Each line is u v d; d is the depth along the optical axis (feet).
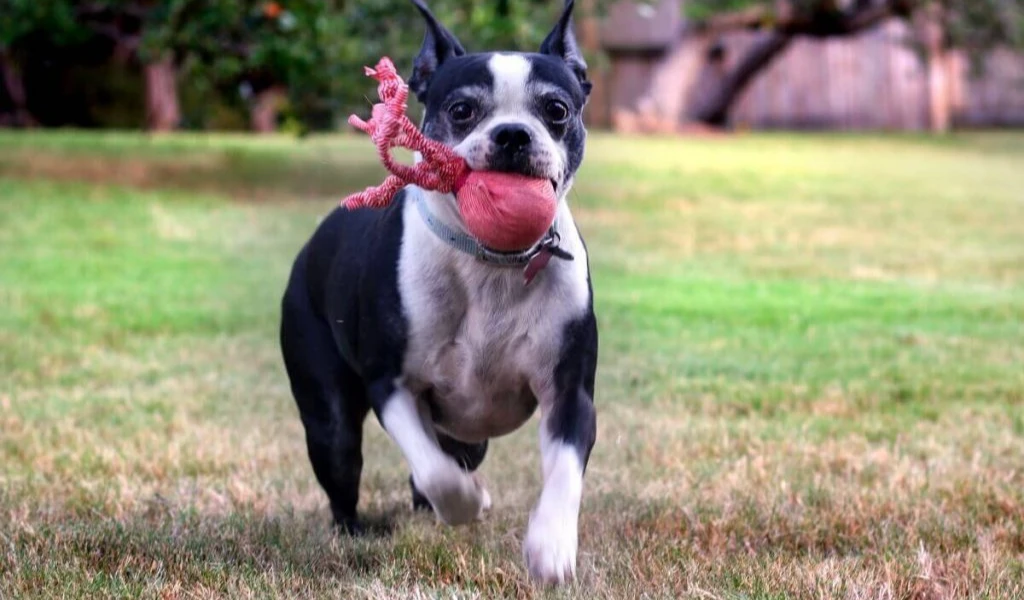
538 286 13.38
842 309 30.27
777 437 19.85
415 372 13.82
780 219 44.55
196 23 41.22
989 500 16.51
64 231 37.78
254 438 19.70
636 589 12.92
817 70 88.33
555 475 12.89
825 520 15.49
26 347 25.70
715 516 15.64
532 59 13.28
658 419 20.92
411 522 15.75
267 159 54.90
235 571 13.32
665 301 30.81
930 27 86.48
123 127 71.31
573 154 13.51
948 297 31.81
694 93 85.40
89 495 16.44
